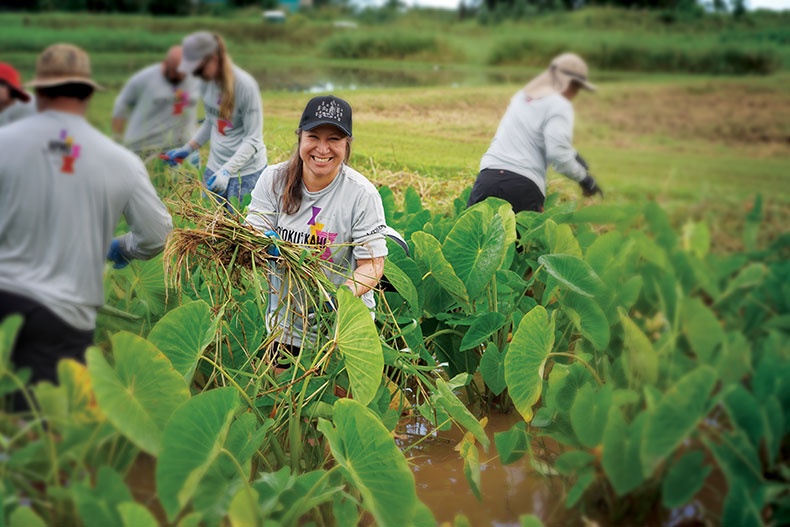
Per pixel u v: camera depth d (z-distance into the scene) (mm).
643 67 11945
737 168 6898
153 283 2676
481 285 2887
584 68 4164
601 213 3379
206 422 1831
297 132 2477
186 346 2193
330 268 2531
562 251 3066
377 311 2783
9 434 1857
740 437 2080
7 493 1793
